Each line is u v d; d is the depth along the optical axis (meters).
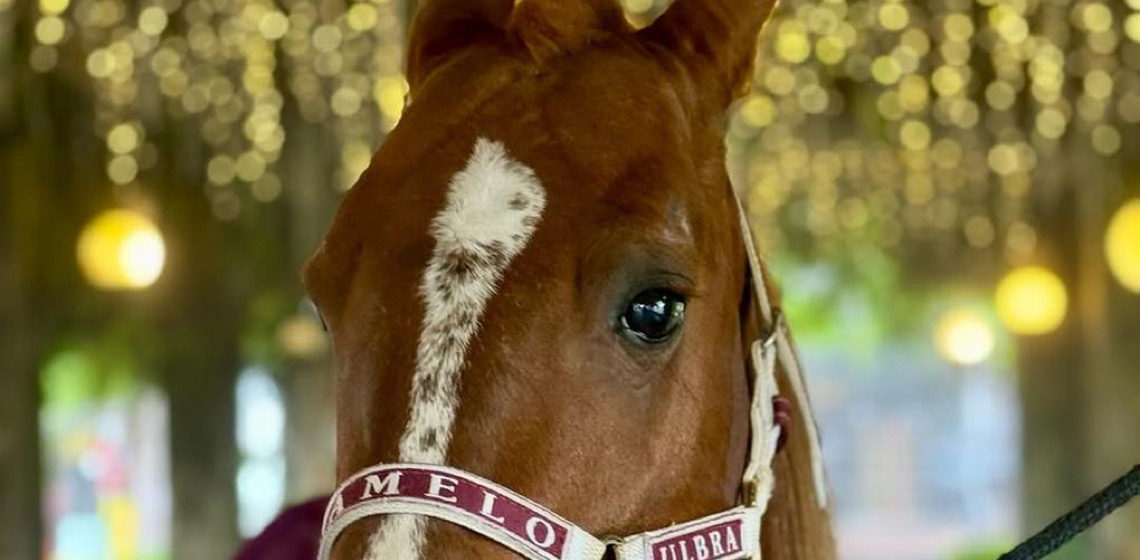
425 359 1.46
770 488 1.86
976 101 7.51
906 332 17.45
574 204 1.54
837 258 13.45
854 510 23.69
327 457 11.64
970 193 9.80
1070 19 6.51
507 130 1.59
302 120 7.75
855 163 9.60
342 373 1.56
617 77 1.67
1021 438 10.48
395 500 1.41
